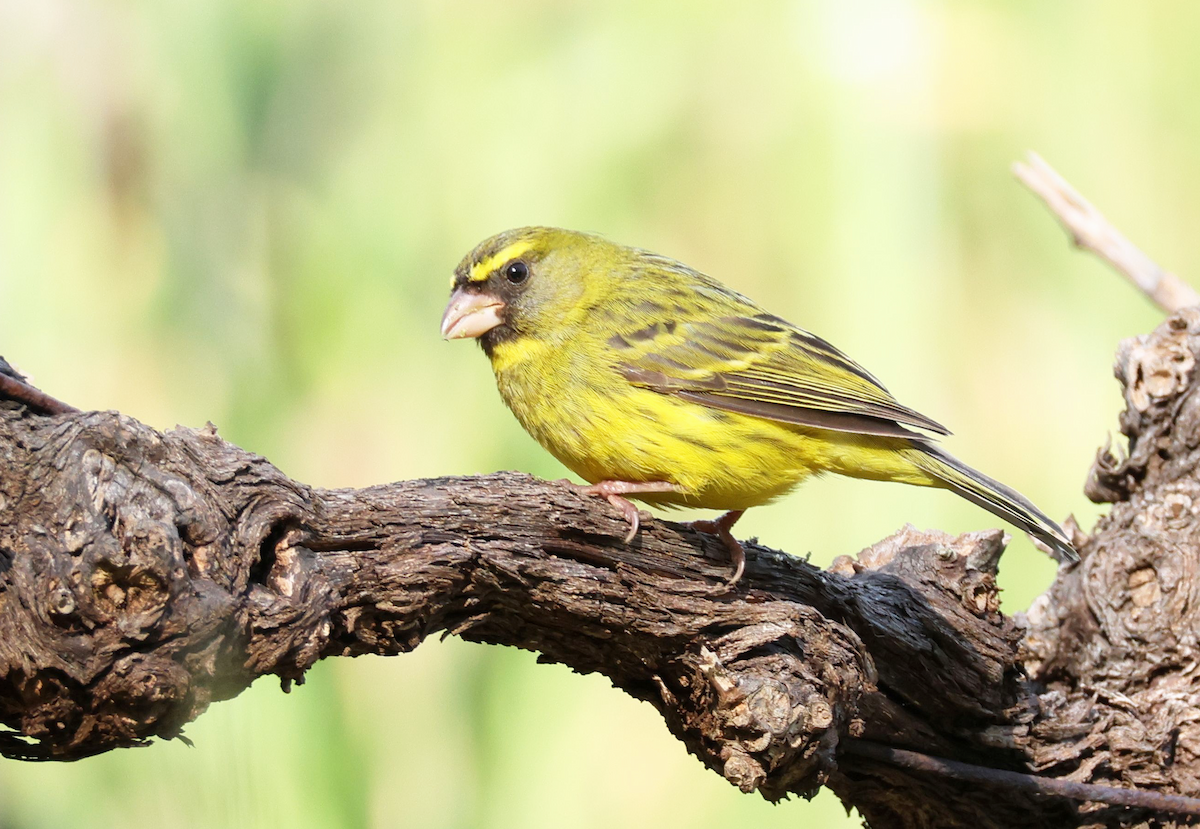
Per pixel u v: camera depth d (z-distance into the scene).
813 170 11.90
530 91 12.10
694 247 11.91
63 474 5.38
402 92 11.79
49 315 10.39
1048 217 12.40
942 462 9.01
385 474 10.49
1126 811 8.43
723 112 12.15
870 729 8.21
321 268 11.00
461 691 9.91
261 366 10.62
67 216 10.63
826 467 9.02
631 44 12.28
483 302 9.32
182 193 10.84
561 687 10.20
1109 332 12.53
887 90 12.05
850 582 8.29
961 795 8.41
